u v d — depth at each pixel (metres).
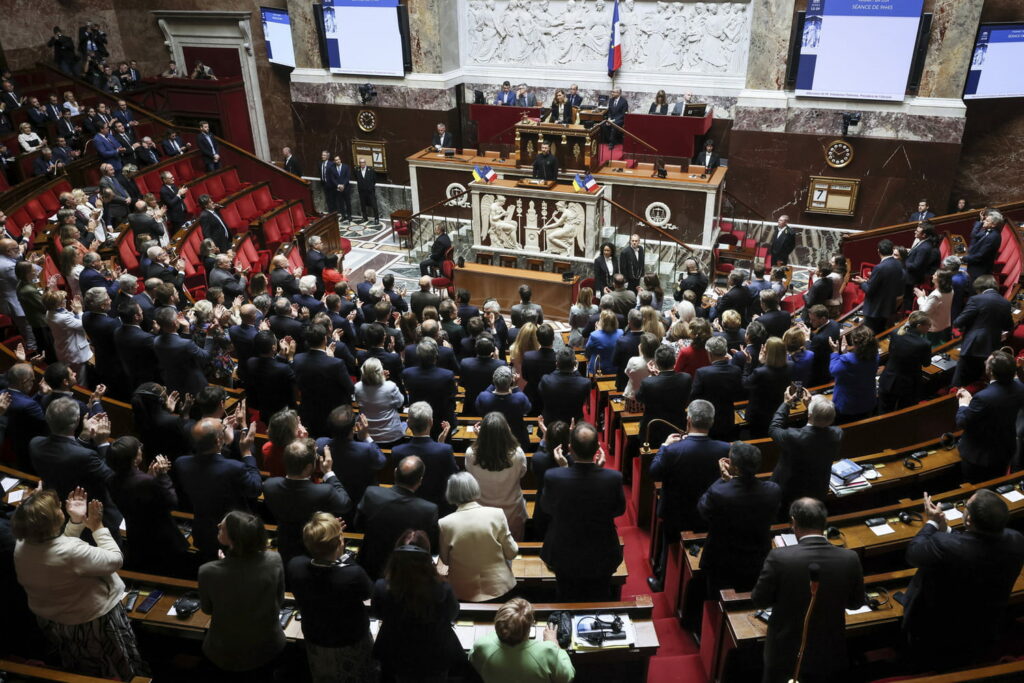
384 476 6.06
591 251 14.52
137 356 6.63
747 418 6.18
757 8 14.58
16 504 4.89
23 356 6.80
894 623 4.08
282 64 19.30
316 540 3.47
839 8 13.98
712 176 14.80
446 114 18.00
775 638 3.68
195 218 14.43
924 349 6.30
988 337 6.76
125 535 4.82
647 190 14.84
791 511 3.68
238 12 19.06
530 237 14.84
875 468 5.53
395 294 9.79
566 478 4.20
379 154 18.77
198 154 16.52
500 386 5.71
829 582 3.53
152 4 19.88
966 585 3.58
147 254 9.71
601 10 16.81
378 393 5.88
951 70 13.96
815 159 15.31
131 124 16.00
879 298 9.09
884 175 15.01
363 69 18.11
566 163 15.18
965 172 15.42
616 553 4.39
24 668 3.47
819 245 15.95
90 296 6.96
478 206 15.00
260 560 3.63
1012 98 14.56
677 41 16.55
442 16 17.36
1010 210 12.69
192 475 4.38
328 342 7.44
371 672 3.79
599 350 7.80
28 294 8.00
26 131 14.42
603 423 7.85
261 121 20.16
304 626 3.65
